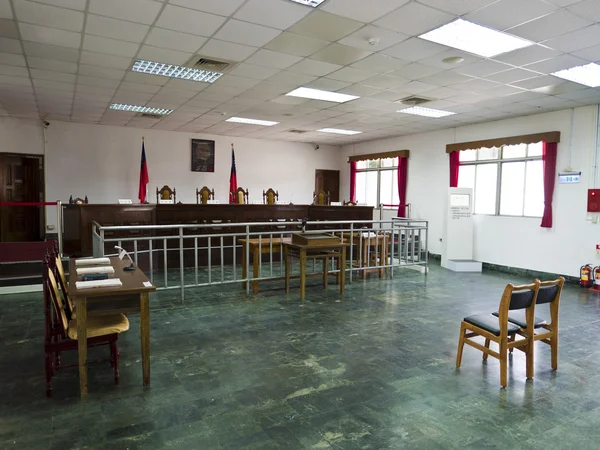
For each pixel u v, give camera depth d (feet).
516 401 9.49
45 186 31.40
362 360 11.73
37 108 26.89
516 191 27.73
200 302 17.60
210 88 21.49
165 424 8.24
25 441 7.58
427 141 33.91
